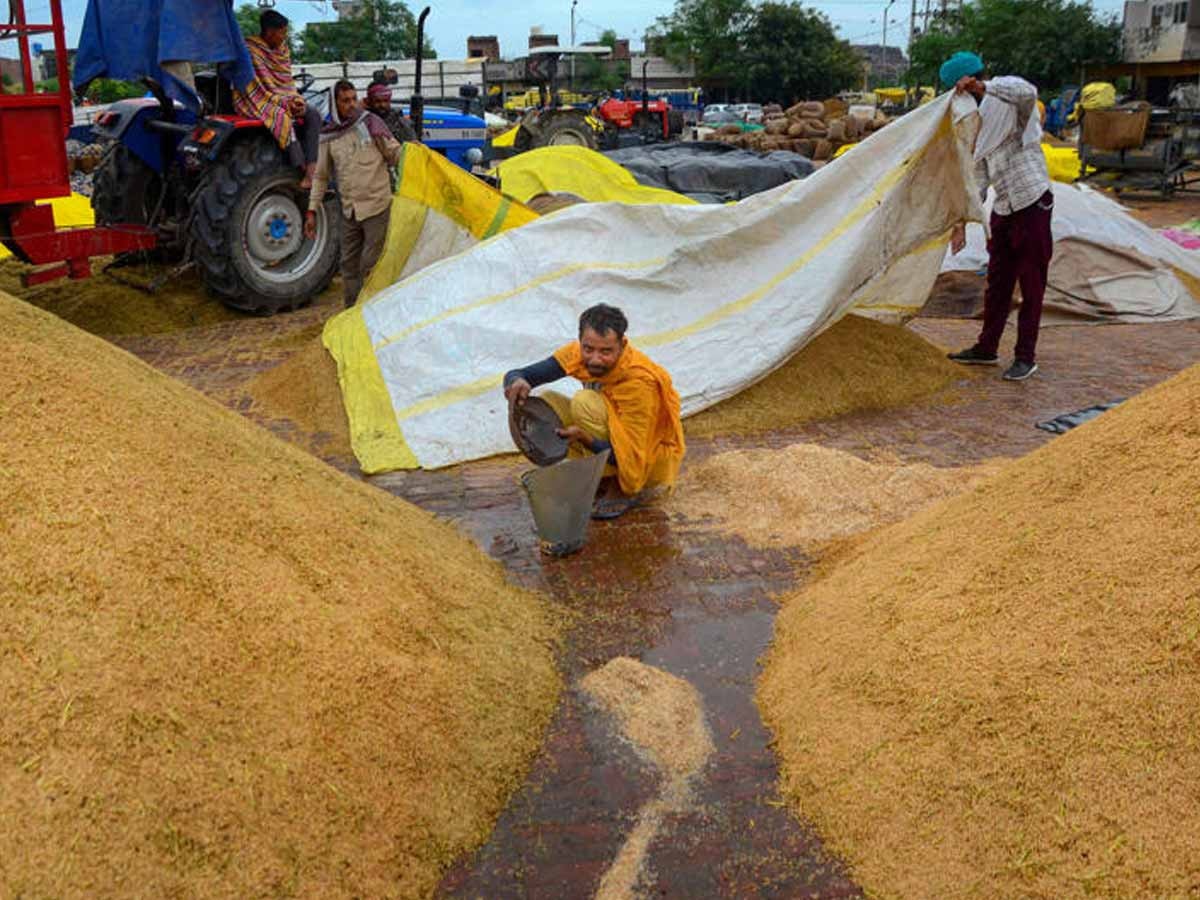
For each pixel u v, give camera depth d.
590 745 2.73
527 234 6.06
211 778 1.96
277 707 2.18
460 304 5.81
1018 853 2.03
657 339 5.71
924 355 6.31
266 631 2.31
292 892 1.93
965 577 2.73
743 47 62.34
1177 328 7.62
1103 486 2.68
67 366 2.74
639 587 3.66
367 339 5.90
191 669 2.10
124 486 2.39
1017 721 2.22
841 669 2.74
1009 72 42.09
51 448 2.37
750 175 13.68
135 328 8.03
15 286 8.56
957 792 2.20
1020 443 5.08
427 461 4.99
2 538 2.07
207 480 2.67
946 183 5.84
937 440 5.18
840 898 2.17
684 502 4.41
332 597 2.61
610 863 2.30
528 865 2.30
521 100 35.03
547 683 2.98
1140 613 2.24
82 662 1.95
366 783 2.22
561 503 3.82
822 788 2.44
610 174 11.64
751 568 3.79
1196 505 2.39
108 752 1.85
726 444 5.17
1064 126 30.23
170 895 1.77
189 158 8.40
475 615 3.07
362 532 3.06
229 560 2.43
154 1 7.24
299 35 41.25
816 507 4.18
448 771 2.43
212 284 8.07
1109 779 2.02
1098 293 8.01
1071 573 2.47
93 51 7.53
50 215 7.19
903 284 6.53
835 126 22.64
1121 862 1.91
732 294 5.80
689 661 3.16
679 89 64.69
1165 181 15.90
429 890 2.19
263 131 8.04
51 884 1.65
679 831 2.40
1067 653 2.28
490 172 12.52
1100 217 8.80
